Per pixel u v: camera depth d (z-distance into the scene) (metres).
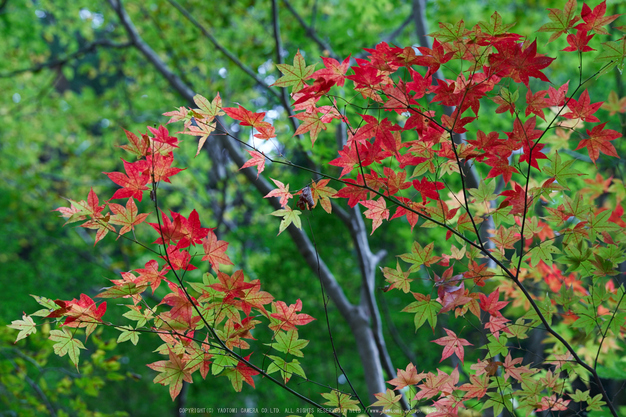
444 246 4.76
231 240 8.24
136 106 7.86
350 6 5.25
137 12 6.32
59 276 9.16
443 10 5.61
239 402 8.60
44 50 8.03
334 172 4.61
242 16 5.90
